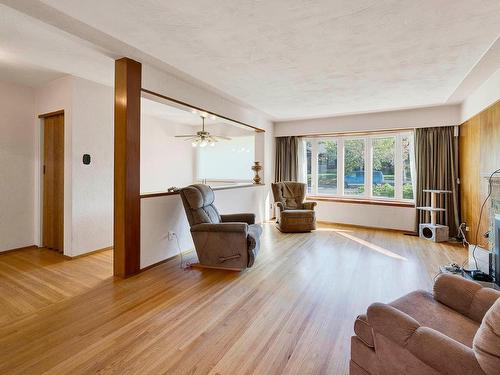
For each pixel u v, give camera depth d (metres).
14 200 3.87
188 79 3.57
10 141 3.81
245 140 6.84
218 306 2.40
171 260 3.61
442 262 3.58
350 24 2.22
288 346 1.86
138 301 2.47
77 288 2.72
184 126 7.04
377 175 5.88
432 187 5.05
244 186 5.40
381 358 1.24
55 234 3.93
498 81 3.16
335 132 5.93
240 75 3.41
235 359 1.73
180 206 3.81
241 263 3.15
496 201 2.99
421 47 2.63
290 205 5.84
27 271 3.16
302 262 3.57
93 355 1.75
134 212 3.03
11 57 2.96
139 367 1.65
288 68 3.17
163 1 1.91
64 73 3.46
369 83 3.68
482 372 0.94
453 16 2.10
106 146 3.94
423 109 5.05
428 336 1.09
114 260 3.04
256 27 2.27
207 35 2.41
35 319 2.15
